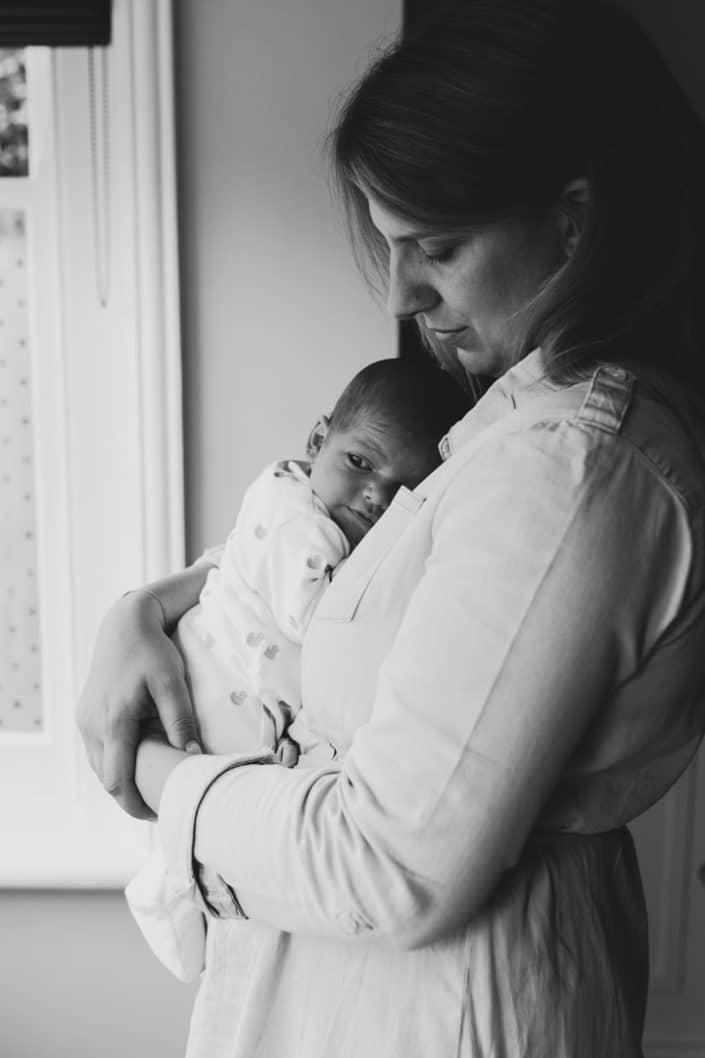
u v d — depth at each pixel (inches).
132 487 68.7
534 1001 33.2
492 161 29.4
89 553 71.2
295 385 67.1
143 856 70.9
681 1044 87.6
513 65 29.3
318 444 52.6
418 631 30.3
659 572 29.6
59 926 72.4
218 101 64.4
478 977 33.2
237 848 32.7
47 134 68.5
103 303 68.5
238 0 63.4
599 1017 34.8
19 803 73.8
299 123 64.6
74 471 70.3
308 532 45.1
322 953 36.0
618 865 37.3
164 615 46.4
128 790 40.4
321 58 63.9
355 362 66.8
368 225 39.1
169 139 63.9
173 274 65.2
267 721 42.0
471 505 30.8
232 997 40.2
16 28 62.1
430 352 51.1
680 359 33.5
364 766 30.5
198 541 68.8
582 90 29.7
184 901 46.3
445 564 30.6
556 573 28.8
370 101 30.9
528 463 29.9
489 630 29.1
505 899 33.5
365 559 36.1
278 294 66.2
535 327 32.5
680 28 75.7
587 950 34.5
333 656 35.7
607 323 32.4
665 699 31.7
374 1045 34.3
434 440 47.0
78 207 67.4
